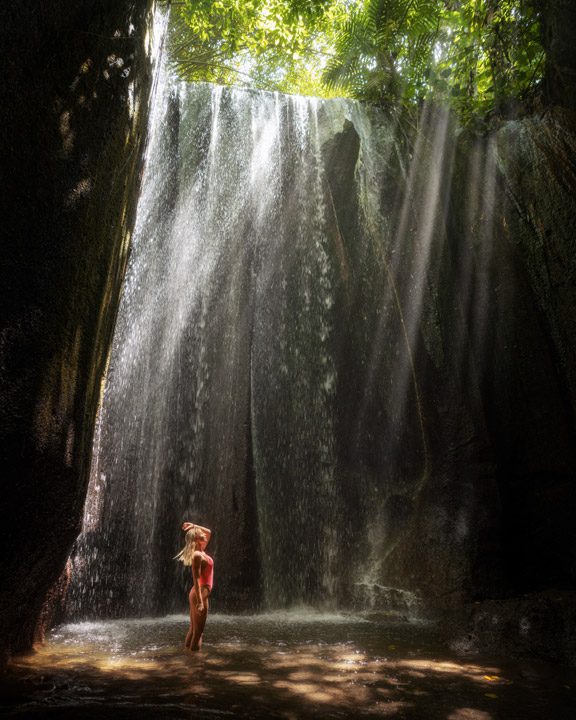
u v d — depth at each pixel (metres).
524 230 10.07
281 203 11.43
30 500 4.47
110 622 7.67
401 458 10.86
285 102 11.98
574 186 9.59
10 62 4.11
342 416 11.54
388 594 9.08
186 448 10.37
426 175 10.37
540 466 9.10
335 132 11.55
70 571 7.64
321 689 4.43
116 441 9.12
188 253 10.80
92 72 5.03
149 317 10.19
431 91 11.38
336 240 11.46
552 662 5.59
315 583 10.35
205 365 10.67
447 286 9.84
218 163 11.27
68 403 4.79
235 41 15.30
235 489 9.88
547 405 9.29
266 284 11.27
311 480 11.01
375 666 5.23
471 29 11.09
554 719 3.89
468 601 8.21
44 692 4.18
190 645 5.73
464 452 9.17
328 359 11.59
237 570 9.37
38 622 5.77
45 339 4.39
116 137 5.44
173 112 11.01
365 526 10.92
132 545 8.98
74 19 4.77
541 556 8.80
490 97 11.41
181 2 14.69
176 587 9.45
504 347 9.66
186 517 10.02
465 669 5.24
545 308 9.70
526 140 10.42
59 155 4.56
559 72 10.28
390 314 11.08
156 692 4.23
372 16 11.59
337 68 12.16
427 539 9.10
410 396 10.80
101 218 5.23
